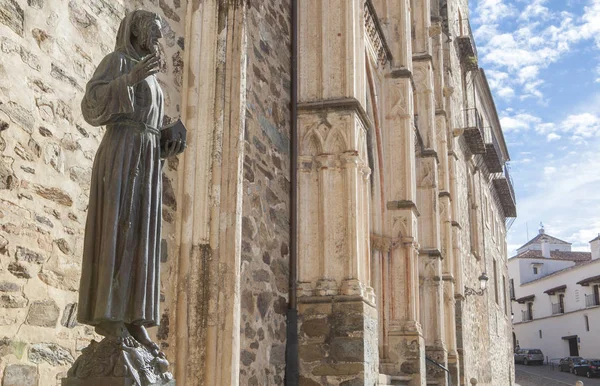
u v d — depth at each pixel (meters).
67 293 4.71
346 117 9.62
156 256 3.89
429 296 17.22
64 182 4.77
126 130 3.87
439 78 22.08
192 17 6.54
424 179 17.77
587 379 48.72
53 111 4.71
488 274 32.84
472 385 20.77
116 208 3.70
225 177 6.29
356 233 9.34
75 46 5.01
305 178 9.61
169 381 3.92
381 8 14.91
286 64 9.70
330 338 8.99
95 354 3.68
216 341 5.92
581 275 62.00
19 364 4.25
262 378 8.00
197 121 6.32
